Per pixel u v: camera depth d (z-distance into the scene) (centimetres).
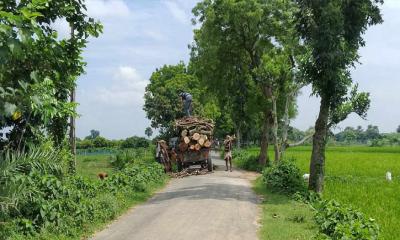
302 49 3020
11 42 673
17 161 952
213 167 3216
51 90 1028
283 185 2025
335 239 1082
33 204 1079
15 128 1205
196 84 6191
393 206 1823
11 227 980
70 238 1069
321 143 2039
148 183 2144
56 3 1131
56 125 1441
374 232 1163
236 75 3866
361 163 4738
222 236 1128
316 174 2039
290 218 1354
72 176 1550
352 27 1988
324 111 2027
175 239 1098
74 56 1188
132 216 1417
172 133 3475
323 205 1455
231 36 3556
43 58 1022
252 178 2753
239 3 3241
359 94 2367
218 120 7444
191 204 1577
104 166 3847
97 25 1244
